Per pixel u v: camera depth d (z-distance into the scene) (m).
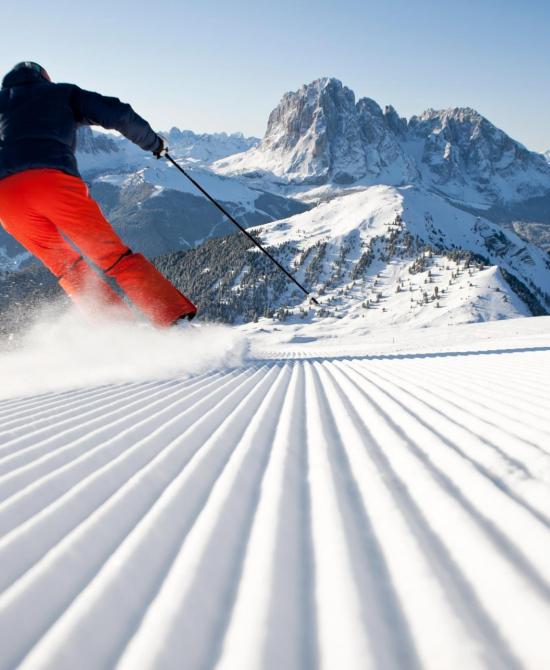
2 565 1.14
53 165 4.83
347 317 150.75
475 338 33.34
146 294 5.54
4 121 4.84
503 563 1.00
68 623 0.89
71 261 5.34
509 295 145.12
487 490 1.46
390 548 1.14
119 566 1.11
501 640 0.75
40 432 2.55
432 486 1.54
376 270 188.12
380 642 0.78
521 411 2.70
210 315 163.62
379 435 2.36
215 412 3.09
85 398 3.71
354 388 4.10
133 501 1.56
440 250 192.62
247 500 1.57
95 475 1.81
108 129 5.26
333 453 2.08
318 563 1.11
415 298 156.88
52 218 5.02
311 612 0.90
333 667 0.73
